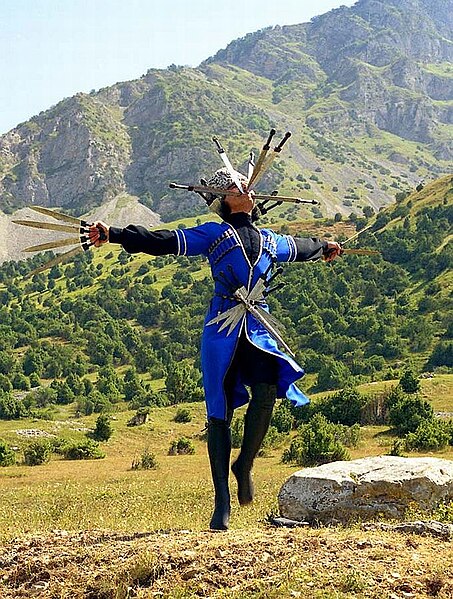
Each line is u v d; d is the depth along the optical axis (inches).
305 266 5142.7
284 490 362.9
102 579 212.1
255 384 245.0
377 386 2640.3
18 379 4849.9
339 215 6220.5
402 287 4822.8
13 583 223.0
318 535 242.7
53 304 6658.5
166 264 7111.2
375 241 5300.2
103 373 4714.6
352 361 4045.3
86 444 2081.7
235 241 246.4
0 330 5797.2
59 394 4303.6
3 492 1093.1
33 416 3550.7
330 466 366.6
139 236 235.6
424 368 3868.1
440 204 5492.1
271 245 253.0
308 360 3951.8
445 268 4847.4
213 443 248.4
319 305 4726.9
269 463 1608.0
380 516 340.8
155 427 2701.8
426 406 2113.7
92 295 6412.4
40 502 836.0
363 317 4434.1
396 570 205.6
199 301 5984.3
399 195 5974.4
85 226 231.9
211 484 1026.7
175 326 5644.7
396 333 4269.2
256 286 246.4
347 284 4879.4
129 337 5472.4
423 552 222.2
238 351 245.6
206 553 221.5
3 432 2568.9
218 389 241.9
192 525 397.4
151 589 204.7
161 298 6205.7
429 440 1660.9
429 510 339.3
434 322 4347.9
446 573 201.3
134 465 1684.3
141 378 4790.8
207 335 245.3
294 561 212.2
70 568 225.9
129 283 6722.4
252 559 217.6
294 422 2331.4
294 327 4475.9
